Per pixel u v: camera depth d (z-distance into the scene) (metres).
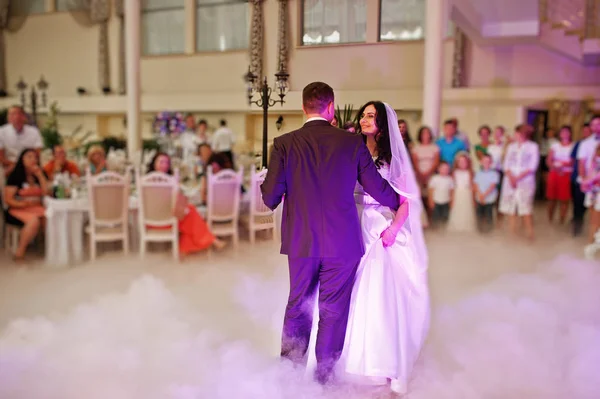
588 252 5.50
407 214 2.67
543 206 9.27
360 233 2.60
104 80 12.00
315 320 2.71
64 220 5.00
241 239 5.93
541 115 9.96
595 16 8.73
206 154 6.60
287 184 2.61
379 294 2.57
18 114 5.74
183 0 11.39
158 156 5.38
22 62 12.76
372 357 2.52
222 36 11.20
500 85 9.52
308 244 2.55
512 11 8.62
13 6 12.64
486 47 9.52
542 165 9.98
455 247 5.91
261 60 5.12
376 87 7.29
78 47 12.22
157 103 11.64
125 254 5.33
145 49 11.89
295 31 5.26
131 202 5.41
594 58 8.87
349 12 6.34
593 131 6.18
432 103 7.48
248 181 6.79
